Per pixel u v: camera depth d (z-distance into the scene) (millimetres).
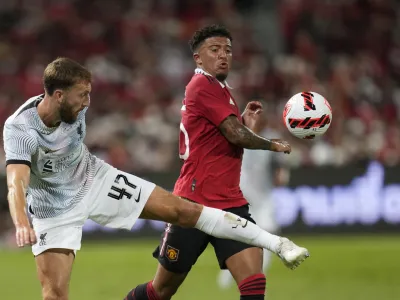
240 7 89625
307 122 23375
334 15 86125
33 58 82438
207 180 23656
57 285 21719
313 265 46250
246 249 23031
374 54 84812
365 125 70688
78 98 21500
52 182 22250
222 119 23078
